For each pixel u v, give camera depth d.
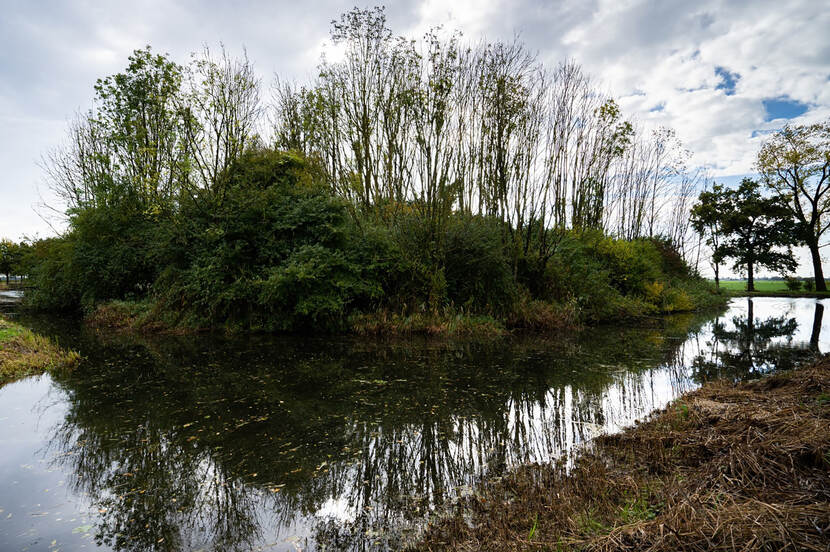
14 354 10.09
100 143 23.62
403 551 3.36
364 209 17.83
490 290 16.70
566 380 8.62
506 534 3.25
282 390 8.06
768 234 39.34
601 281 19.06
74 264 18.77
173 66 16.83
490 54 16.89
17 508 4.10
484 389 8.05
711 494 3.26
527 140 17.58
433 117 15.54
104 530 3.76
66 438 5.82
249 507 4.13
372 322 15.16
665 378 8.52
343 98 17.78
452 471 4.79
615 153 20.52
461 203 16.91
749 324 17.59
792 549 2.56
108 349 12.22
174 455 5.29
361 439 5.77
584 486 3.89
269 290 14.32
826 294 37.62
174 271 16.23
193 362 10.50
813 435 3.99
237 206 15.74
